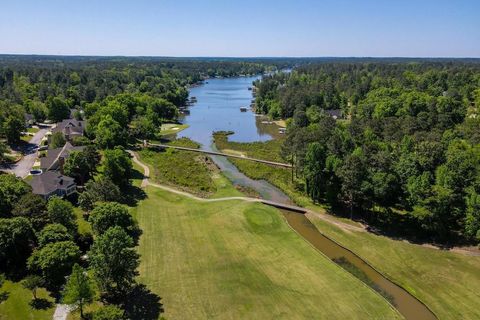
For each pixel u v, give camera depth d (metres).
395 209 74.56
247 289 49.81
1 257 49.31
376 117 146.62
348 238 65.12
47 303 44.47
